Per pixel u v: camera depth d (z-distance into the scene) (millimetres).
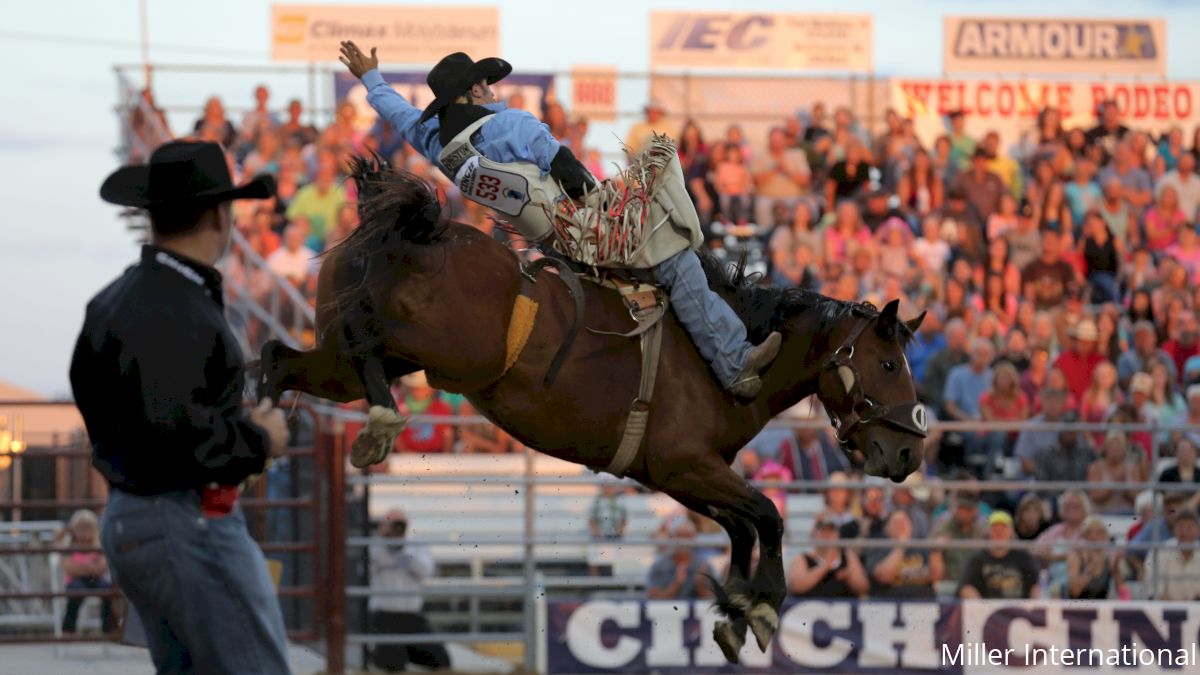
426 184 11203
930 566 22344
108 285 8352
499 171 11703
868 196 34500
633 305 11594
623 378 11453
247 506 20797
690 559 22219
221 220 8391
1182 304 33000
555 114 35625
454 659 23266
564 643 21094
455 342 10969
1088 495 24906
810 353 12328
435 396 28844
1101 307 33312
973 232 34438
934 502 23578
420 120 12102
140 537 7965
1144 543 22359
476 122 11867
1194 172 36375
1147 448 27875
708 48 37875
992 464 27609
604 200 11695
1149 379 30125
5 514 26906
